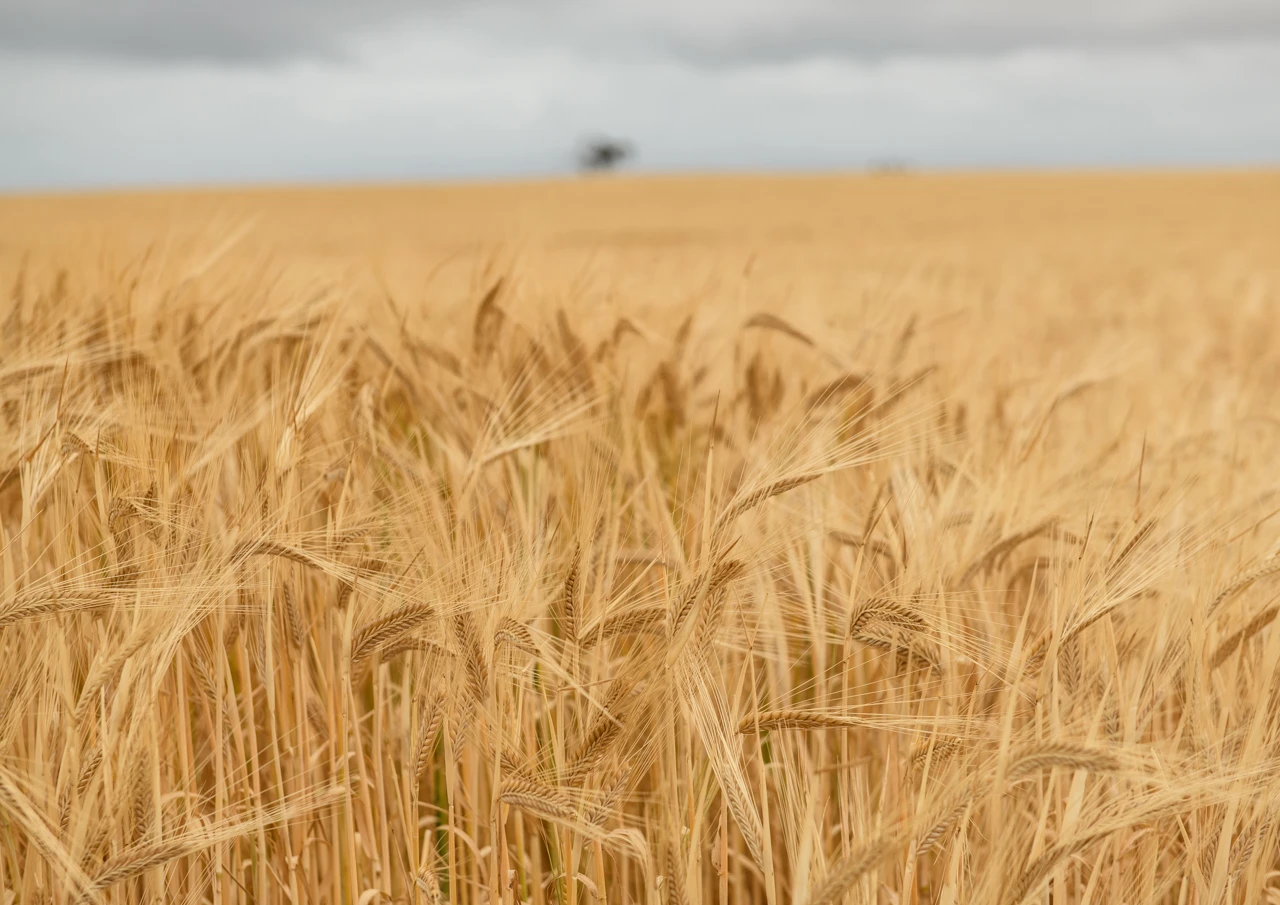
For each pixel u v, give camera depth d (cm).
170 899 214
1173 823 208
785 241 3152
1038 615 244
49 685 193
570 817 184
